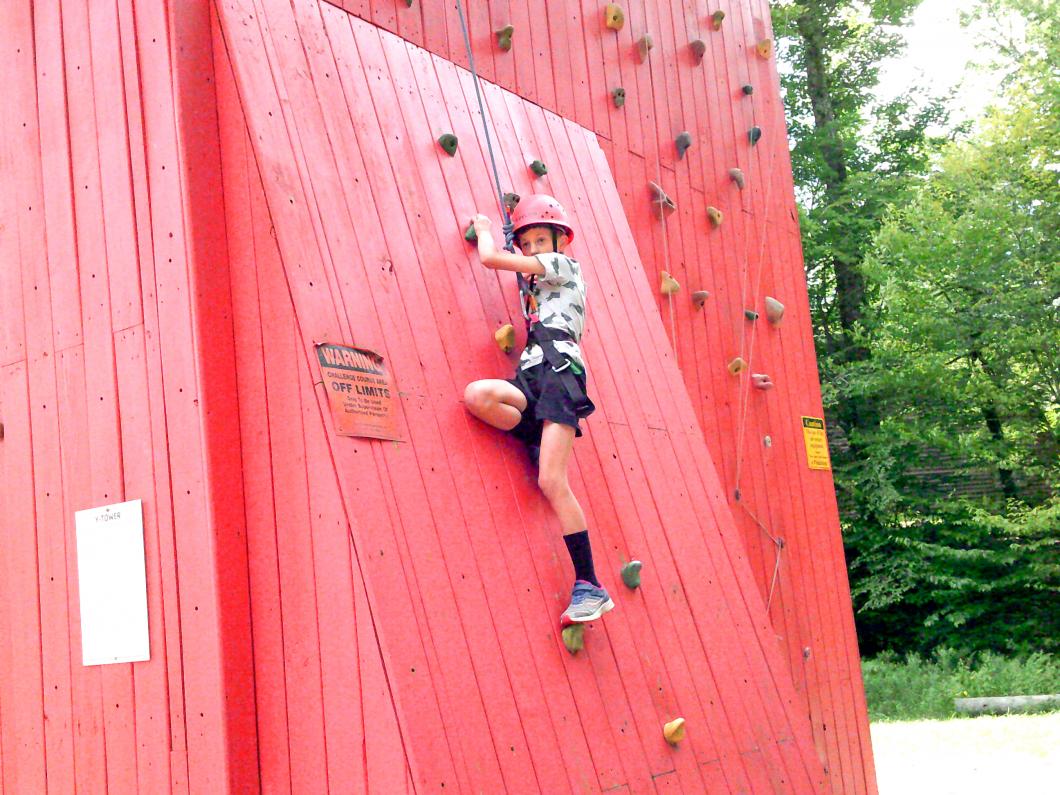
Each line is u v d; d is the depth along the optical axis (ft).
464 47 20.06
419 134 17.52
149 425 15.06
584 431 17.84
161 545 14.74
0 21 18.13
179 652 14.35
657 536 18.20
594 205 21.18
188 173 14.67
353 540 13.28
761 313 28.02
